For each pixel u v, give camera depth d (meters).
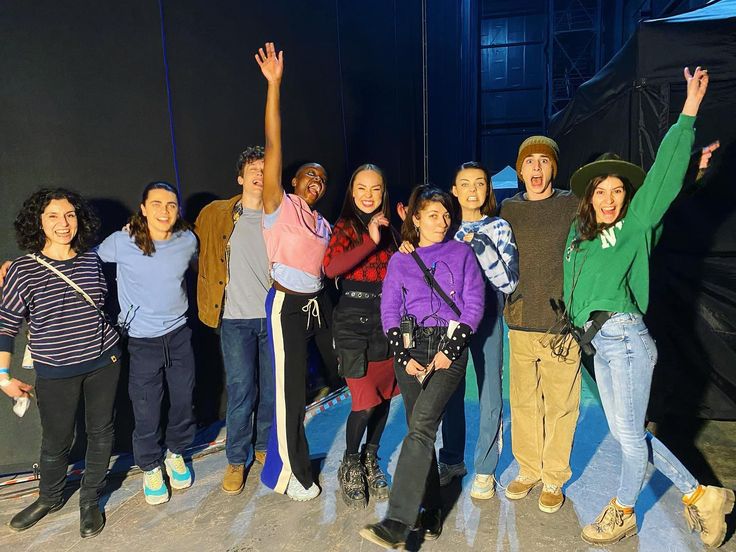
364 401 2.48
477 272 2.16
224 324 2.80
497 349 2.46
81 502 2.45
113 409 2.48
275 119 2.26
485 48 17.98
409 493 1.94
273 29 3.92
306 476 2.58
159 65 3.25
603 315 2.09
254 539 2.32
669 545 2.16
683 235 3.57
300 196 2.79
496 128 18.33
